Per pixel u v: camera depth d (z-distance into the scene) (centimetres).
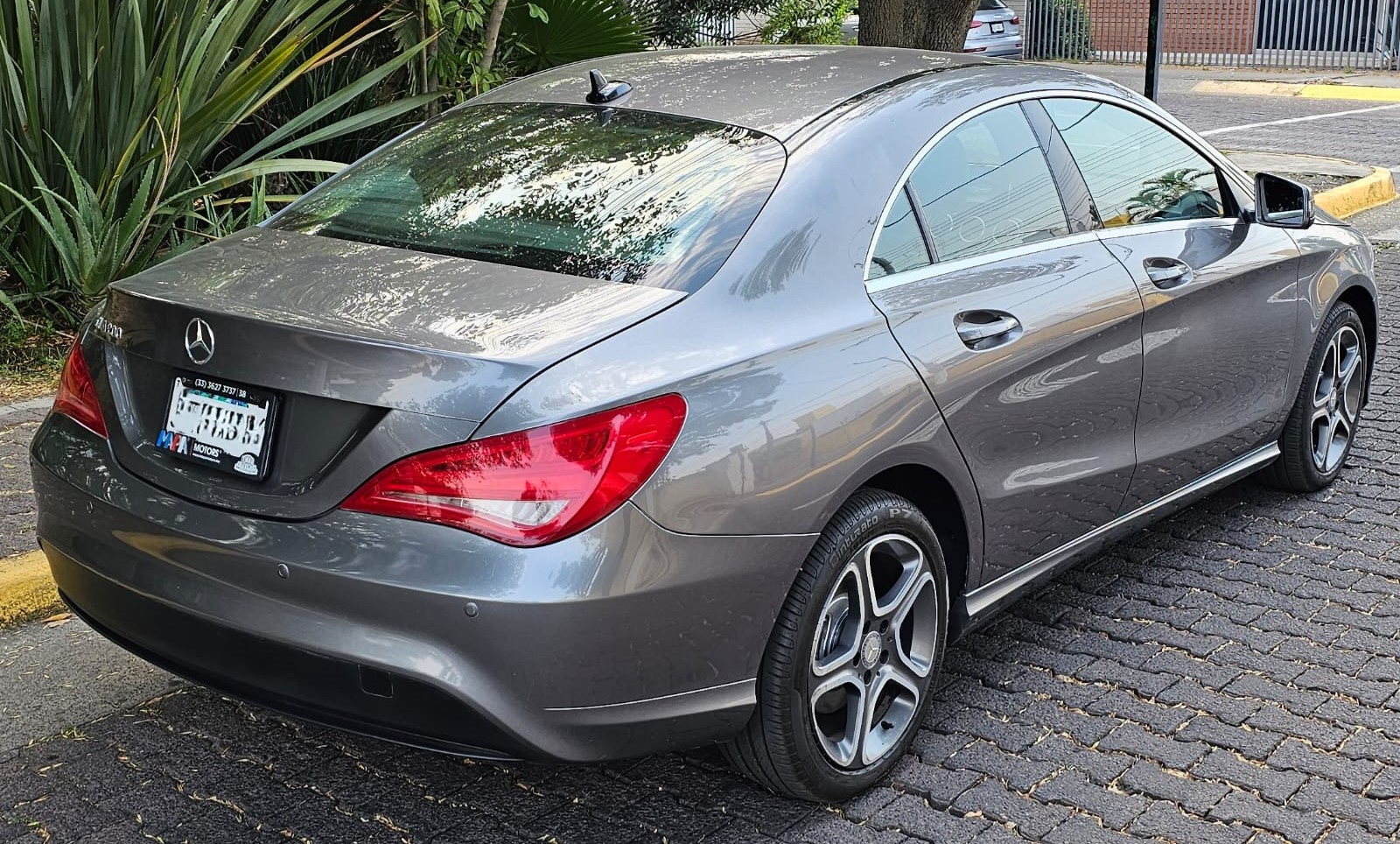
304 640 273
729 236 311
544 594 261
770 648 303
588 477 265
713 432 281
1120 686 389
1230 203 467
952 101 369
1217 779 343
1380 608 440
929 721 369
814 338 307
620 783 339
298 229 347
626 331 282
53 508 317
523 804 330
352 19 853
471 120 389
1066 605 442
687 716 288
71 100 654
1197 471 451
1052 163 394
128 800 329
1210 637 420
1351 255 520
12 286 701
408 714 271
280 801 329
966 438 339
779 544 292
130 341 304
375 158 385
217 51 678
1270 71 2352
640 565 270
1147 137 439
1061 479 380
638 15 1063
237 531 281
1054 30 2625
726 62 403
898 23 872
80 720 365
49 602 424
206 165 816
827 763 319
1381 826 323
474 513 262
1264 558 478
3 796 329
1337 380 530
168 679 388
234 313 284
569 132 364
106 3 639
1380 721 371
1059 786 339
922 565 337
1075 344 373
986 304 351
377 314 284
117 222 660
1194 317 425
